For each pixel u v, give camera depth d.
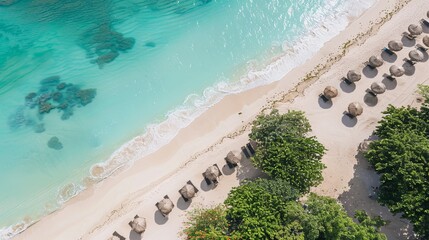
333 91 35.38
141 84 39.34
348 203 30.75
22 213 32.09
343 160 32.69
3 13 45.19
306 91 36.91
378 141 29.38
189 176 32.69
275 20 43.44
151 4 45.59
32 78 40.16
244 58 40.72
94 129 36.56
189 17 44.25
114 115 37.41
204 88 38.69
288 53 40.66
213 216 26.81
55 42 42.78
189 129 35.88
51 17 44.91
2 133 36.41
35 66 41.00
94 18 44.78
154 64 40.69
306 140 30.03
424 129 29.14
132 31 43.50
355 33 41.22
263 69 39.59
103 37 43.06
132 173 33.69
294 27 42.75
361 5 43.69
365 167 32.25
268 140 30.52
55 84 39.62
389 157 28.05
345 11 43.44
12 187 33.56
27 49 42.25
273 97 37.22
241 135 34.66
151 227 30.45
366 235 24.64
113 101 38.31
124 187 32.91
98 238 30.23
